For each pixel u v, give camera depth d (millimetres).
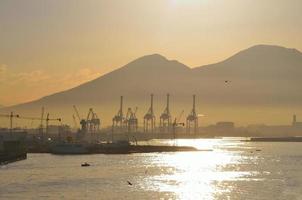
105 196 168375
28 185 195250
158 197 167625
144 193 175625
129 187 191250
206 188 191125
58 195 169375
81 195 170125
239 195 173875
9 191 178375
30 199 161500
